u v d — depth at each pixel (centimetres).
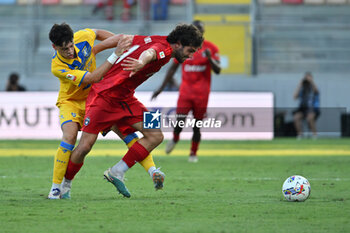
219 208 1966
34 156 4200
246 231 1574
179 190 2472
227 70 6756
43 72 6912
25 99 5878
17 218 1759
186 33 2027
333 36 7100
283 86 6588
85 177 2931
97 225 1653
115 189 2486
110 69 2094
